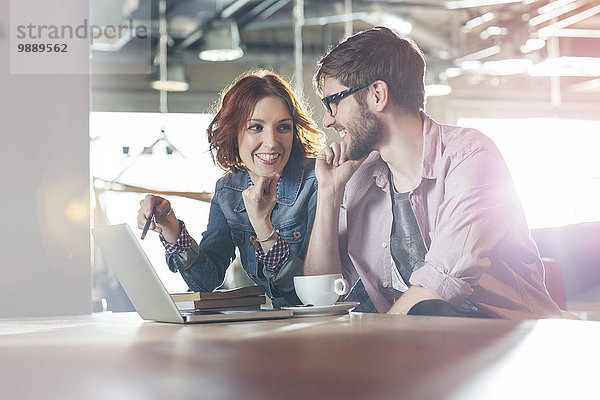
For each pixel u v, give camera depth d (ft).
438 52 15.17
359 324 3.22
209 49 13.69
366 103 6.41
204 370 1.92
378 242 6.33
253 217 5.91
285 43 14.34
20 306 6.34
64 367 2.07
